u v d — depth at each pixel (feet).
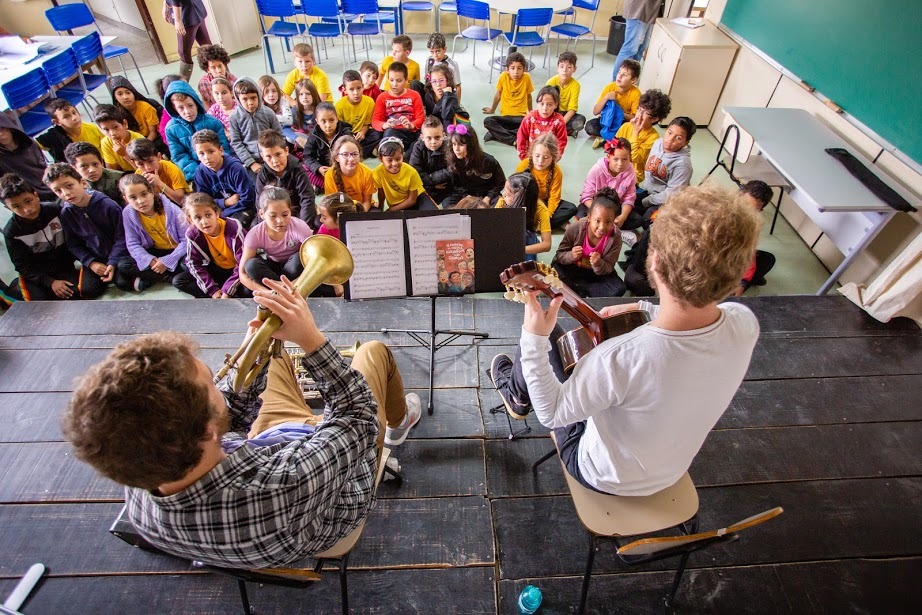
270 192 7.96
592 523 4.04
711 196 2.47
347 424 3.17
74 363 6.81
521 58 14.48
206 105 15.07
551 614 4.81
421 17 22.22
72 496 5.46
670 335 2.76
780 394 6.72
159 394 2.17
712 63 14.52
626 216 10.75
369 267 5.57
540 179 10.51
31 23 18.62
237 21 19.95
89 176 10.05
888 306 7.55
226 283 8.88
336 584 4.91
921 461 6.06
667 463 3.57
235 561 2.79
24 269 8.98
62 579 4.90
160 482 2.30
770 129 10.10
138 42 21.21
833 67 10.47
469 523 5.39
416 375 6.84
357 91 13.53
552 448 6.07
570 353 4.15
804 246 11.01
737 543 5.31
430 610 4.78
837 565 5.20
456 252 5.59
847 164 8.94
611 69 19.67
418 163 12.14
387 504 5.51
